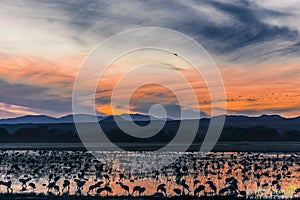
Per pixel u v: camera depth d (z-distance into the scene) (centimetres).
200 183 5997
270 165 8588
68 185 5272
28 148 16225
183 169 7300
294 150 13962
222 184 5975
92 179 6419
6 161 9512
